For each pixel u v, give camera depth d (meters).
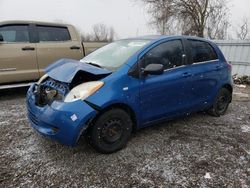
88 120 3.09
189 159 3.42
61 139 3.09
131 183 2.88
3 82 5.79
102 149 3.38
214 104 4.98
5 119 4.69
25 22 6.13
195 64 4.38
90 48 7.04
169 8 18.81
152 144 3.80
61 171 3.07
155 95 3.73
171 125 4.58
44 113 3.18
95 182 2.89
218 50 4.96
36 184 2.82
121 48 4.09
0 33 5.76
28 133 4.07
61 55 6.50
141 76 3.57
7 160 3.27
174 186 2.86
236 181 2.99
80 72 3.30
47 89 3.49
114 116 3.35
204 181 2.96
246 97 7.26
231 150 3.72
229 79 5.12
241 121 5.00
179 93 4.07
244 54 10.34
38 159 3.31
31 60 6.07
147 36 4.38
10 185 2.79
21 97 6.34
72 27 6.89
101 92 3.18
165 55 3.95
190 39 4.43
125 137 3.55
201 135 4.20
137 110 3.56
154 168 3.18
